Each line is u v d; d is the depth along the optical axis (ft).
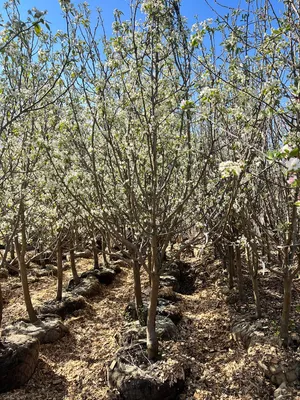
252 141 13.17
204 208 15.94
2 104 14.39
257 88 14.58
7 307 24.77
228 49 12.89
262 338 16.71
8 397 15.30
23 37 11.16
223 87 14.96
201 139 17.69
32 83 16.40
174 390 14.58
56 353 18.86
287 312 15.70
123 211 15.64
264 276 25.46
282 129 15.49
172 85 14.48
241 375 15.24
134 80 14.19
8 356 15.79
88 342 19.97
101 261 35.58
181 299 23.94
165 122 14.60
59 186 15.16
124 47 13.25
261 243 18.56
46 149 14.01
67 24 12.91
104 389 15.70
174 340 18.20
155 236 15.30
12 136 16.19
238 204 15.26
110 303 25.04
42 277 31.35
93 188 16.02
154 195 14.23
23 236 20.17
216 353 17.57
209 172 18.19
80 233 29.17
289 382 14.16
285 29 11.47
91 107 14.89
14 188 17.38
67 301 23.76
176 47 14.14
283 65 13.14
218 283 25.76
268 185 14.76
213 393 14.62
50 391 15.90
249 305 21.25
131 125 14.74
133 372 15.07
